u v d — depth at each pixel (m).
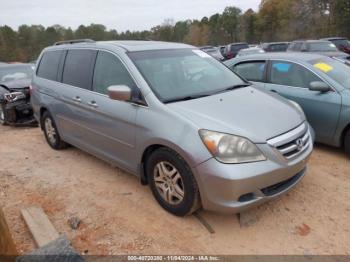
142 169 3.70
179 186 3.29
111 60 4.13
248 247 2.99
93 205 3.74
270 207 3.55
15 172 4.77
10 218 3.50
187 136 3.06
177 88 3.76
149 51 4.14
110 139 4.03
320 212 3.44
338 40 19.56
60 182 4.36
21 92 7.65
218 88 4.01
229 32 72.88
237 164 2.90
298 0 48.28
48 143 5.85
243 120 3.19
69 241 2.99
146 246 3.04
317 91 4.86
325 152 4.96
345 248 2.94
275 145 3.06
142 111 3.51
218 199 2.95
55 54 5.40
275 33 59.03
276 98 3.94
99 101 4.10
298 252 2.91
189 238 3.12
